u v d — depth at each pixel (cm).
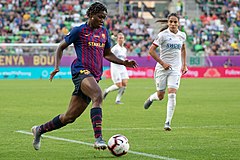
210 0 6862
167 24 1766
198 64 5841
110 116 2111
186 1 6788
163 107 2534
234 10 6812
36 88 3881
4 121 1922
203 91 3688
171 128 1731
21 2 6278
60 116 1216
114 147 1180
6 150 1293
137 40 6181
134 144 1384
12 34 5950
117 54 2817
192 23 6488
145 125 1811
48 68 5397
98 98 1149
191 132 1631
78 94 1184
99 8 1192
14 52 5328
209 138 1498
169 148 1316
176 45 1725
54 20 6197
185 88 4000
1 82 4650
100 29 1221
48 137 1508
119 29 6253
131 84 4494
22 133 1600
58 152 1262
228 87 4125
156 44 1714
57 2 6381
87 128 1711
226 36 6500
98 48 1204
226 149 1301
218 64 5875
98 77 1209
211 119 2014
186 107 2531
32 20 6138
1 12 6112
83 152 1259
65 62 5412
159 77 1773
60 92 3503
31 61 5356
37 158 1187
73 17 6284
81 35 1197
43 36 5991
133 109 2425
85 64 1191
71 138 1491
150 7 6875
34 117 2062
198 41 6347
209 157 1188
